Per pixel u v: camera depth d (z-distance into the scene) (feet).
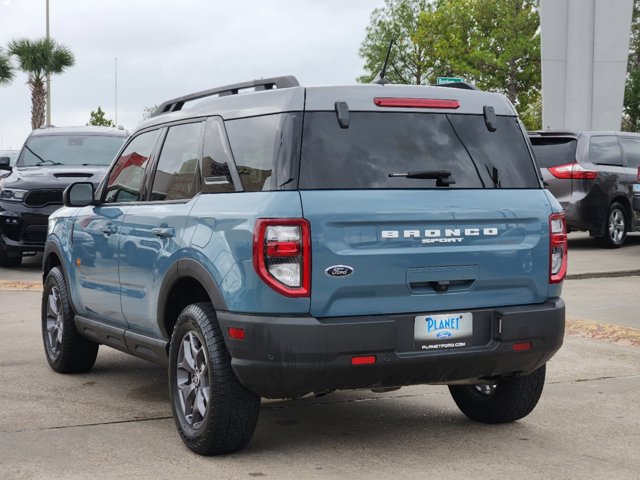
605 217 53.78
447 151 16.58
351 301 15.42
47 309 24.53
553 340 16.85
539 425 19.08
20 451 16.99
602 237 54.29
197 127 18.13
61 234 23.61
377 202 15.58
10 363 25.44
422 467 16.05
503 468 16.03
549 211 17.17
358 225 15.40
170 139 19.12
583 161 52.90
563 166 53.26
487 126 17.17
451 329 16.11
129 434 18.20
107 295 20.89
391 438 17.97
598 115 84.23
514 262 16.70
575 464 16.33
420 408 20.49
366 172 15.79
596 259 48.75
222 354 16.06
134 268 19.30
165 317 18.15
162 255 17.93
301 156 15.49
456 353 15.99
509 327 16.35
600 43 83.61
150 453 16.88
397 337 15.58
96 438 17.90
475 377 16.65
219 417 16.05
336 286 15.25
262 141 16.06
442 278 16.03
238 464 16.20
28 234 46.50
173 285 17.61
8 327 31.40
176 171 18.49
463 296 16.28
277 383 15.30
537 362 16.94
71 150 49.62
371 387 15.92
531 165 17.39
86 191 21.54
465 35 224.33
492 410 18.89
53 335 24.43
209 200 16.85
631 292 38.27
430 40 225.97
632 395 21.86
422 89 16.80
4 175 49.14
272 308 15.12
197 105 18.47
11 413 19.90
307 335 14.96
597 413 20.12
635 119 195.52
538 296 17.03
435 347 15.94
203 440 16.39
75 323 22.89
